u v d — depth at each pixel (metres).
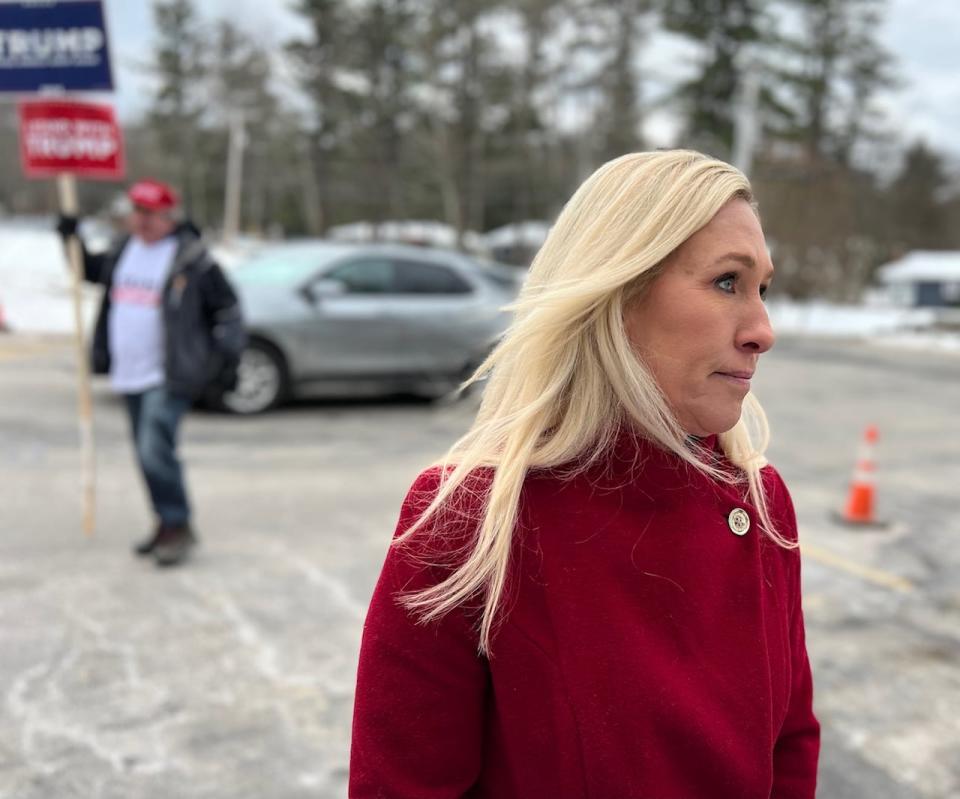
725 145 31.66
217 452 6.18
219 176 52.31
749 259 0.94
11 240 25.94
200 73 50.09
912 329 23.03
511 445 0.93
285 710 2.74
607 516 0.92
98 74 4.14
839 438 7.70
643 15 34.78
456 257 8.66
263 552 4.19
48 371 9.00
